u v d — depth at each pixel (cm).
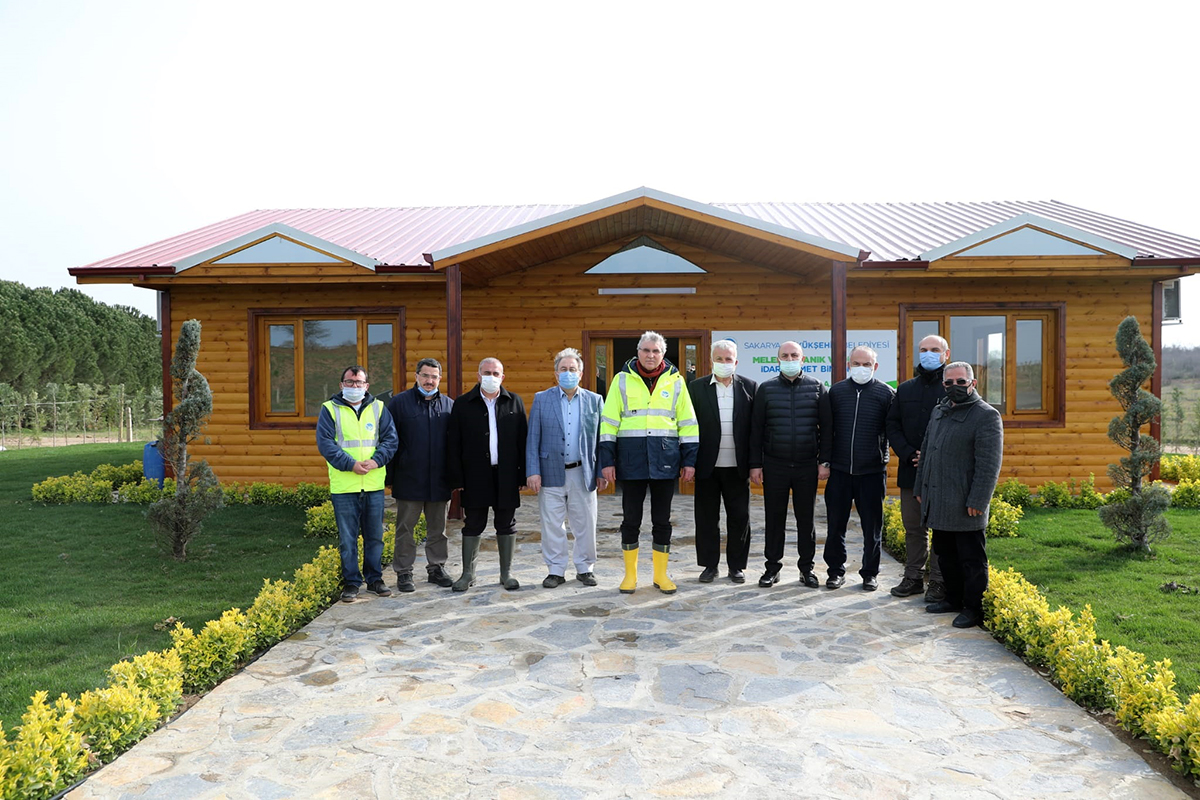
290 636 510
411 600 594
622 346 1154
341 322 1137
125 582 640
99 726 353
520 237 841
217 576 656
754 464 621
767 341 1118
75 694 413
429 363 620
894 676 441
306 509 984
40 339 2925
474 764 343
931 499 538
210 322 1121
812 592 610
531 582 644
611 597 598
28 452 1798
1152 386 1084
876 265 985
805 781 328
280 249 1018
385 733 373
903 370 1105
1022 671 449
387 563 708
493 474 617
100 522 887
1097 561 679
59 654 474
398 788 323
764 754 351
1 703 402
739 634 511
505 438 616
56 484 1043
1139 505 702
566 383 618
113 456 1673
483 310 1127
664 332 1123
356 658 471
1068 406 1092
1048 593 587
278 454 1120
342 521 594
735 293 1121
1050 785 325
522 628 525
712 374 625
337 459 582
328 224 1309
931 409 576
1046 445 1092
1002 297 1092
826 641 498
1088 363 1090
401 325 1117
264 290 1120
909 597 595
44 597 596
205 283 1037
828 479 618
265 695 417
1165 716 342
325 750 356
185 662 429
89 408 2570
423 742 363
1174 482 1169
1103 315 1088
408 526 620
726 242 1023
